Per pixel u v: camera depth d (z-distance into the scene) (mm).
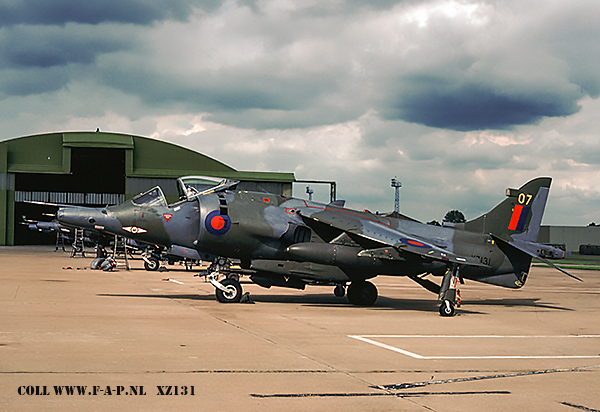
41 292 15953
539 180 17844
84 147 62438
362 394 6215
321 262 14945
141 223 15172
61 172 64438
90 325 10211
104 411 5293
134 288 18641
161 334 9508
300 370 7242
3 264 30609
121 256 43344
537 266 51719
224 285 14812
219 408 5512
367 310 14773
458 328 11844
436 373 7398
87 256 44562
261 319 11914
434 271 15617
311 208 16234
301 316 12727
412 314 14195
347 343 9383
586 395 6574
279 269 15125
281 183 66125
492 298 20281
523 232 17562
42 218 73938
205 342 8938
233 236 15172
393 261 15297
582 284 29734
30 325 9969
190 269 31109
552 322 13492
